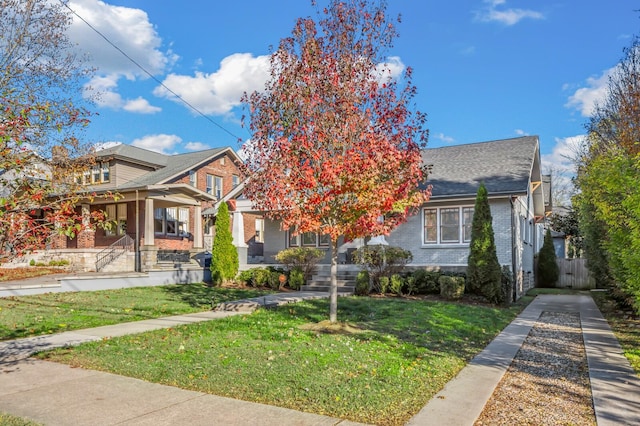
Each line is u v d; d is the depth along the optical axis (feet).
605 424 13.44
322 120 27.14
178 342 23.85
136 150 82.23
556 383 17.95
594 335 28.09
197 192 67.67
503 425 13.56
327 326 28.12
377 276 47.62
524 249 62.28
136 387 16.69
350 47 28.43
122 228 72.79
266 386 16.39
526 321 34.42
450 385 17.29
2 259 15.02
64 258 62.23
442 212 52.65
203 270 62.59
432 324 29.53
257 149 28.73
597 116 53.26
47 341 24.62
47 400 15.37
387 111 27.78
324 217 27.63
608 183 29.53
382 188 25.71
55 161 35.55
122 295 45.21
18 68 43.19
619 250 31.50
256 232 93.81
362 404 14.66
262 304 37.99
